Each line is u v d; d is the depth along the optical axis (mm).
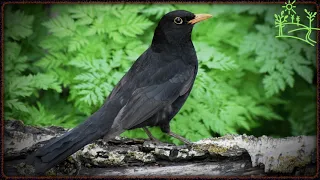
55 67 12758
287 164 10531
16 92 11938
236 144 10641
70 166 10367
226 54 13578
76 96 12742
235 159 10586
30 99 13742
